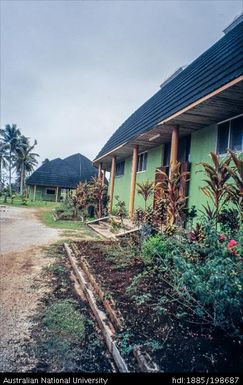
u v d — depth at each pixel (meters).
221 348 2.74
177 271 3.71
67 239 9.38
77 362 2.86
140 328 3.15
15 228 12.04
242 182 4.84
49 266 6.21
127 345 2.86
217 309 2.90
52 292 4.74
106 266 5.57
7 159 49.25
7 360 2.87
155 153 11.86
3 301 4.29
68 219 16.06
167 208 7.11
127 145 11.91
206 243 3.73
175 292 3.81
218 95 5.85
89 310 4.06
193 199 8.53
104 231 11.00
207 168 5.67
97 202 16.30
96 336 3.35
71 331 3.45
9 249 7.83
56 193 38.88
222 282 2.72
